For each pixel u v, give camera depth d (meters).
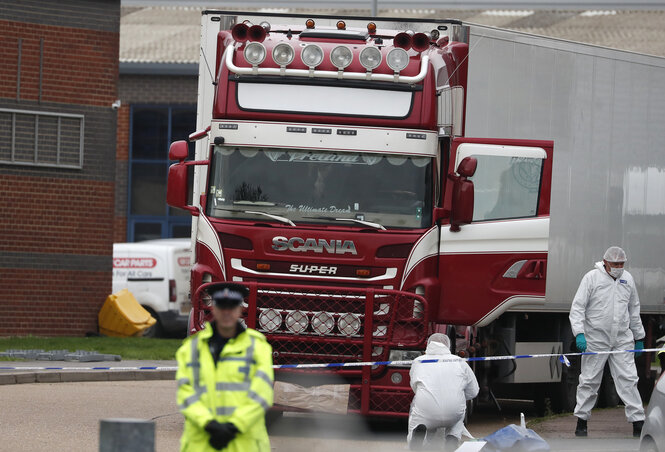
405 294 41.81
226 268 42.34
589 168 51.75
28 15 82.44
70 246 83.75
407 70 43.22
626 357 43.38
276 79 43.19
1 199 81.62
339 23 46.00
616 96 52.75
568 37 144.75
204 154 46.38
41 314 82.88
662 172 54.84
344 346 42.12
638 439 41.91
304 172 42.78
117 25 85.19
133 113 138.12
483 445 31.88
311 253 42.12
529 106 49.06
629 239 53.69
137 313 85.44
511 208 44.88
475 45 47.03
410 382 38.81
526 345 50.16
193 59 137.75
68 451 36.12
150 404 49.72
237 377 22.33
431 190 42.81
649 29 147.38
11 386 54.03
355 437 42.75
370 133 42.81
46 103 83.12
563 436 43.06
